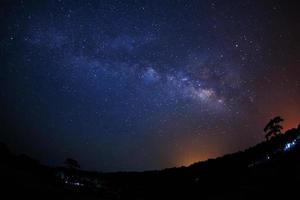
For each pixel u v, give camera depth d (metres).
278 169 30.42
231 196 27.28
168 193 36.66
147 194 36.59
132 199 33.06
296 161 30.22
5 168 30.42
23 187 24.23
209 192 33.09
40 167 37.59
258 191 25.77
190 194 34.72
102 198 29.58
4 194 21.11
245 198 25.12
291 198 21.80
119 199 31.70
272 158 36.59
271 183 26.70
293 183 24.70
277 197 22.81
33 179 29.22
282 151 37.09
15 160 36.78
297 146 35.12
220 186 33.97
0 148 39.06
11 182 24.77
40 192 24.36
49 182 30.61
